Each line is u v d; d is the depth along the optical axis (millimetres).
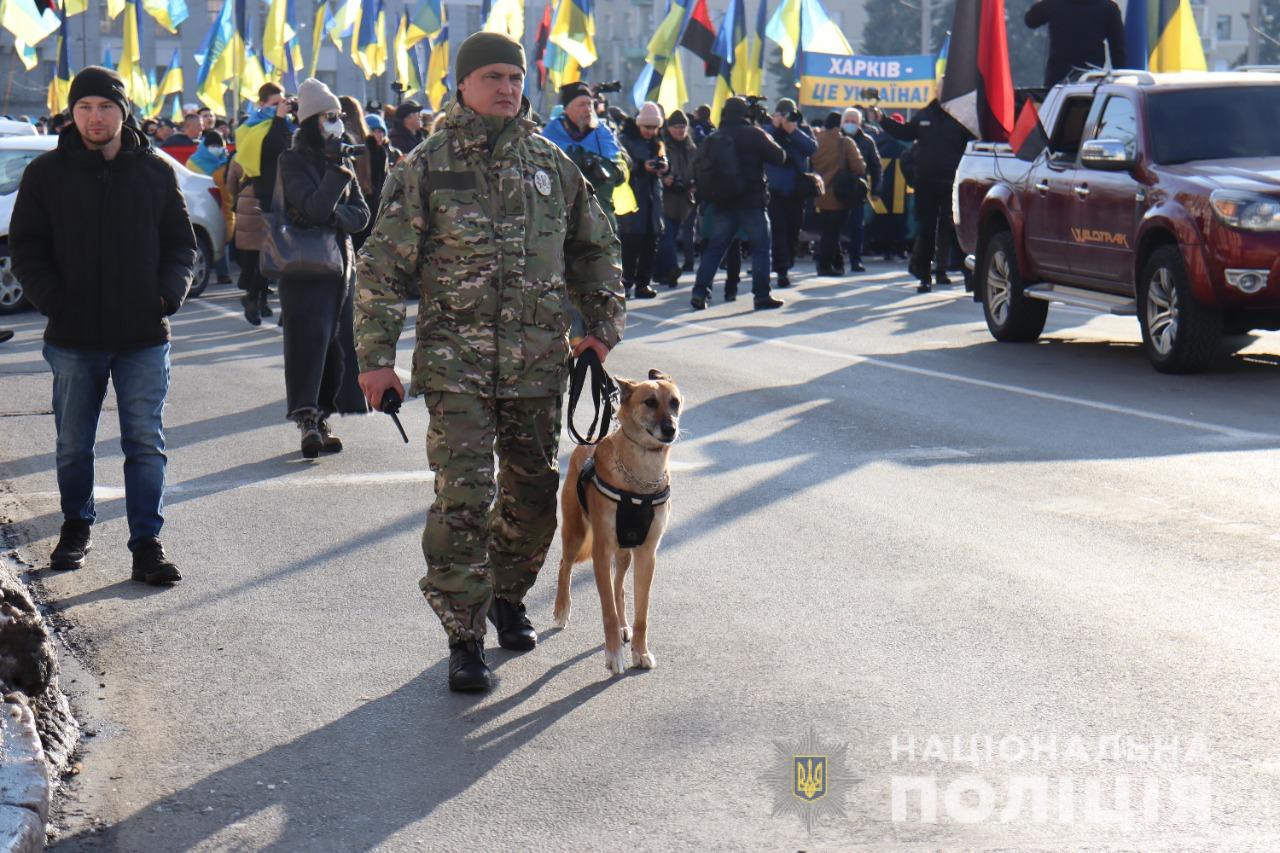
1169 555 6219
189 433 9391
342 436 9266
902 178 22969
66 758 4324
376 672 5047
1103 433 8836
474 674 4812
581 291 5141
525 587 5270
